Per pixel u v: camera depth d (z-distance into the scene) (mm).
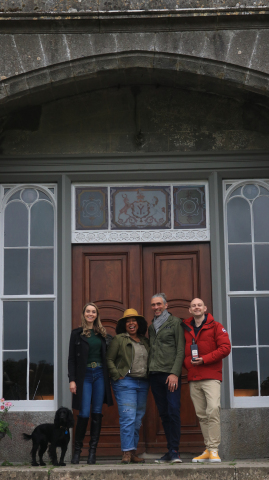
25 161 6629
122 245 6648
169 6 6012
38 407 6262
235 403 6254
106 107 6699
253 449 6094
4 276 6527
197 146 6668
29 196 6691
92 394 5496
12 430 6145
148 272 6613
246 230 6613
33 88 6113
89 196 6699
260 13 5945
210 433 5203
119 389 5465
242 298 6488
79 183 6727
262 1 5973
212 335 5379
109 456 6238
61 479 4715
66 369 6227
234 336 6406
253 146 6652
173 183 6719
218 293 6359
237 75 6066
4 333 6422
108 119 6715
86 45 6047
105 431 6297
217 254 6457
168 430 5492
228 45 6031
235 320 6441
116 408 6348
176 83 6438
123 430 5383
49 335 6418
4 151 6645
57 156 6621
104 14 5949
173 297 6551
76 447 5449
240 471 4672
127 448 5344
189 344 5414
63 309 6355
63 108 6680
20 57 6039
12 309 6469
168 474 4688
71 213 6641
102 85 6477
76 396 5387
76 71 6094
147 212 6672
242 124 6688
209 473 4676
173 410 5309
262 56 6008
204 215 6648
